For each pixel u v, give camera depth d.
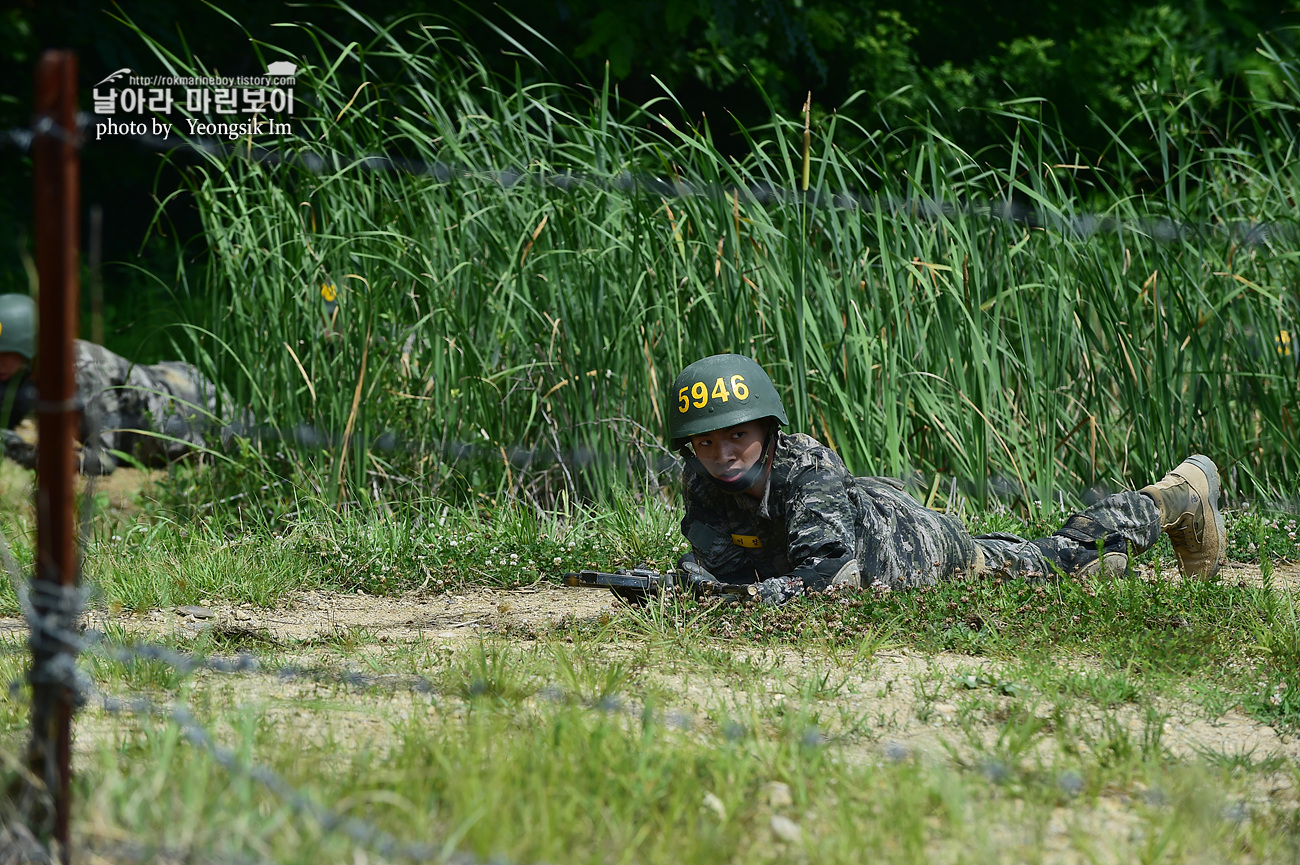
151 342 36.56
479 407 20.92
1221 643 12.66
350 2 43.91
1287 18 49.25
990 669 11.90
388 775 8.26
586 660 11.67
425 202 21.72
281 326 21.27
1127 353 21.05
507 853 7.17
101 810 7.11
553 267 21.08
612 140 21.81
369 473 20.72
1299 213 22.73
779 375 20.23
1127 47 50.69
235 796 7.41
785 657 12.39
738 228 20.50
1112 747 9.63
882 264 20.17
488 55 43.75
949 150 21.75
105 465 23.84
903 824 7.91
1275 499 21.20
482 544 18.14
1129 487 20.95
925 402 20.12
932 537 14.38
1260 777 9.49
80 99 45.59
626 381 20.73
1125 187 22.53
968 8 51.53
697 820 7.95
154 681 10.98
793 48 44.41
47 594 6.89
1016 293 20.84
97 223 6.95
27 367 23.41
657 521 19.11
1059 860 7.82
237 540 18.72
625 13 42.50
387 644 13.25
